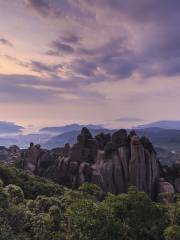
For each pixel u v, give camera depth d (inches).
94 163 6107.3
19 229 2493.8
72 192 3302.2
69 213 2333.9
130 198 2610.7
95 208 2288.4
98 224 2190.0
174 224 2524.6
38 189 4478.3
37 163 6579.7
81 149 6230.3
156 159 6230.3
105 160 5969.5
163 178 6087.6
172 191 5802.2
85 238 2171.5
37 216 2704.2
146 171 5944.9
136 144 5930.1
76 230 2218.3
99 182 5669.3
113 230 2235.5
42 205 3029.0
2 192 2573.8
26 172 5654.5
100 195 4362.7
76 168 5890.8
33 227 2591.0
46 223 2605.8
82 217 2220.7
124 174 5846.5
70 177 5807.1
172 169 6437.0
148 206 2581.2
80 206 2305.6
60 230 2632.9
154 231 2468.0
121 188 5782.5
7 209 2500.0
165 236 2343.8
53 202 3051.2
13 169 5068.9
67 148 6520.7
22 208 2684.5
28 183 4618.6
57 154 6904.5
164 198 5157.5
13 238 2272.4
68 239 2281.0
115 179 5812.0
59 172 5989.2
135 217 2496.3
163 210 2684.5
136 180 5802.2
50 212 2743.6
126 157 5940.0
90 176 5748.0
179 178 6151.6
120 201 2586.1
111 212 2322.8
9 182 4490.7
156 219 2554.1
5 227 2309.3
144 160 5925.2
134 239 2379.4
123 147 6013.8
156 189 5910.4
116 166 5871.1
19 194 3176.7
